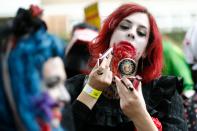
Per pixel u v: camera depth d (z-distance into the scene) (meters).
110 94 2.79
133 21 2.87
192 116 3.90
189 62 4.80
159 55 2.96
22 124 1.66
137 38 2.87
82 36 4.25
